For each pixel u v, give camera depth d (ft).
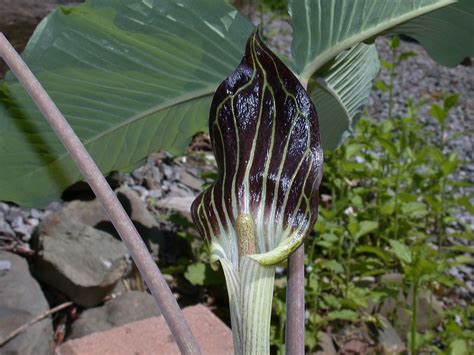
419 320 2.53
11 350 1.88
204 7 0.93
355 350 2.33
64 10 0.91
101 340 1.77
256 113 0.76
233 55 0.97
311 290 2.29
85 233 2.30
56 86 0.97
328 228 2.59
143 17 0.93
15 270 2.13
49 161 1.01
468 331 2.48
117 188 2.66
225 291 2.47
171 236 2.71
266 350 0.73
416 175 3.08
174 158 3.38
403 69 6.69
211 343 1.77
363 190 3.05
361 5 0.89
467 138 4.93
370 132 3.48
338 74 1.03
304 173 0.75
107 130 1.03
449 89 6.16
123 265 2.26
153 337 1.80
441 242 3.14
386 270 2.73
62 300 2.19
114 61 0.96
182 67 0.98
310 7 0.91
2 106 0.95
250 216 0.75
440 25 0.96
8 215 2.52
